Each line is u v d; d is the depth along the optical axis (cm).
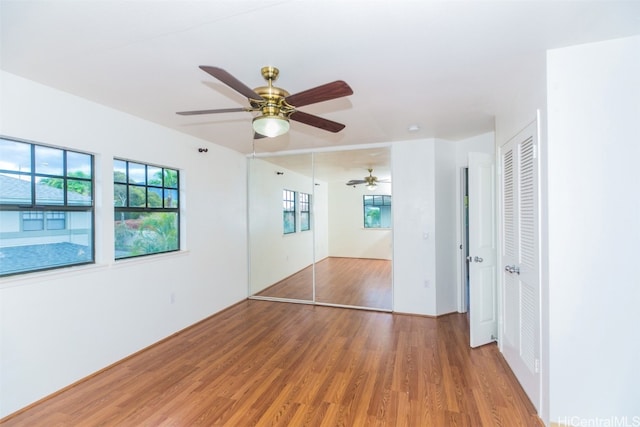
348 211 652
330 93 175
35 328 219
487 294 312
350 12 144
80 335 248
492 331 315
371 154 460
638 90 173
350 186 648
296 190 564
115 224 290
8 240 214
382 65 199
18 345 210
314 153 458
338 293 502
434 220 397
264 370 264
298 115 211
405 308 411
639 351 174
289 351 300
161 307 327
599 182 178
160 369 267
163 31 160
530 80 211
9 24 152
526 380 224
